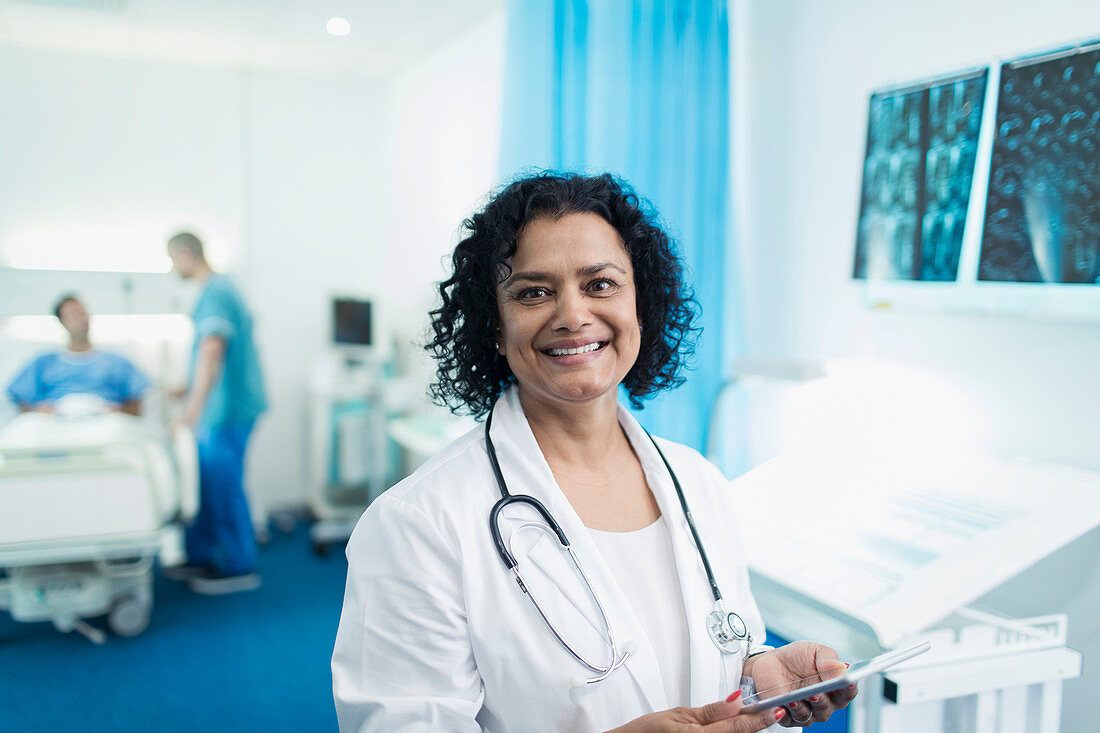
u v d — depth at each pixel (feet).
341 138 14.05
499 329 3.05
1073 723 5.57
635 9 7.16
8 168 11.95
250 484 14.02
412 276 13.24
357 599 2.65
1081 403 5.41
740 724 2.35
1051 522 4.76
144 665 8.52
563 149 6.94
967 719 4.20
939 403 6.32
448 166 11.73
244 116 13.32
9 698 7.79
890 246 6.52
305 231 13.96
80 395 10.21
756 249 7.93
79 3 9.75
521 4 6.90
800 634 4.91
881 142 6.54
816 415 7.32
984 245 5.81
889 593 4.27
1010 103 5.62
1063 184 5.33
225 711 7.58
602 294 2.81
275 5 9.89
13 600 8.73
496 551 2.69
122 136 12.54
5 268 9.83
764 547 4.93
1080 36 5.28
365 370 13.57
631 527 3.01
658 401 7.50
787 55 7.49
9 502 8.00
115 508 8.35
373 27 10.83
